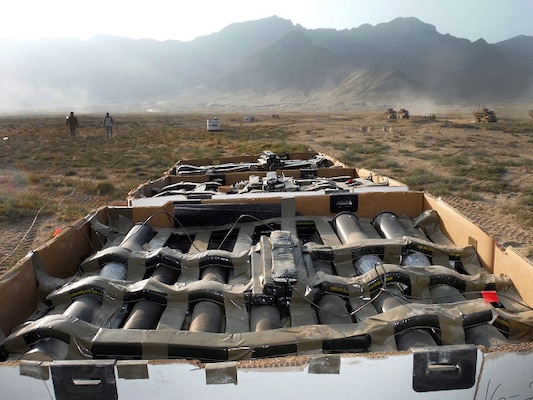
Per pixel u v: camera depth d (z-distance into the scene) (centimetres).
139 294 334
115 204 574
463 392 234
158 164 2169
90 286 334
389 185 652
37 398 233
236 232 500
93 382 229
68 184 1659
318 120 6969
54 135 3794
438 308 293
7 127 4859
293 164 920
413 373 228
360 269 388
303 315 312
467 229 445
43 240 995
